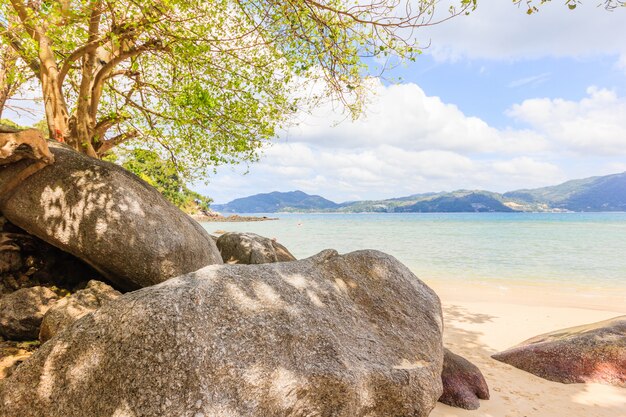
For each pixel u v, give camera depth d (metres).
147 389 2.93
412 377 4.14
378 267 5.42
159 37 9.05
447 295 14.68
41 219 6.61
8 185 6.61
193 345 3.14
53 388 3.10
